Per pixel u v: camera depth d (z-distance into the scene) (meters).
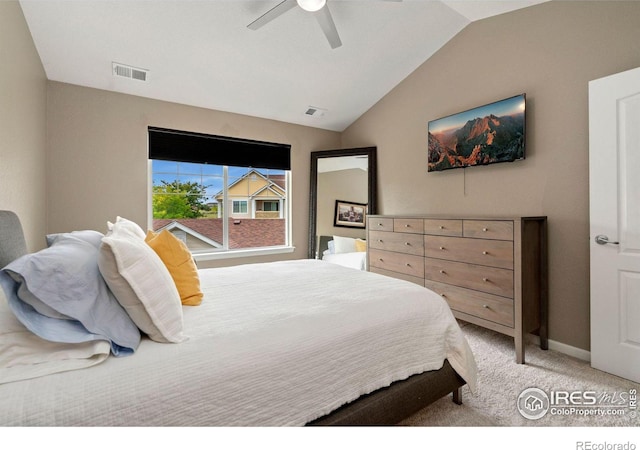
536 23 2.43
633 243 1.88
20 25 2.00
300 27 2.62
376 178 3.96
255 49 2.80
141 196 3.18
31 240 2.26
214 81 3.12
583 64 2.18
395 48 3.06
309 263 2.56
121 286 1.03
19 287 0.92
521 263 2.13
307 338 1.16
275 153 4.04
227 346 1.05
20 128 1.98
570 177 2.25
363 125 4.16
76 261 1.03
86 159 2.91
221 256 3.64
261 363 1.02
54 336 0.89
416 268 2.92
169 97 3.26
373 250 3.44
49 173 2.75
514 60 2.57
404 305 1.50
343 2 2.46
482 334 2.65
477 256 2.40
